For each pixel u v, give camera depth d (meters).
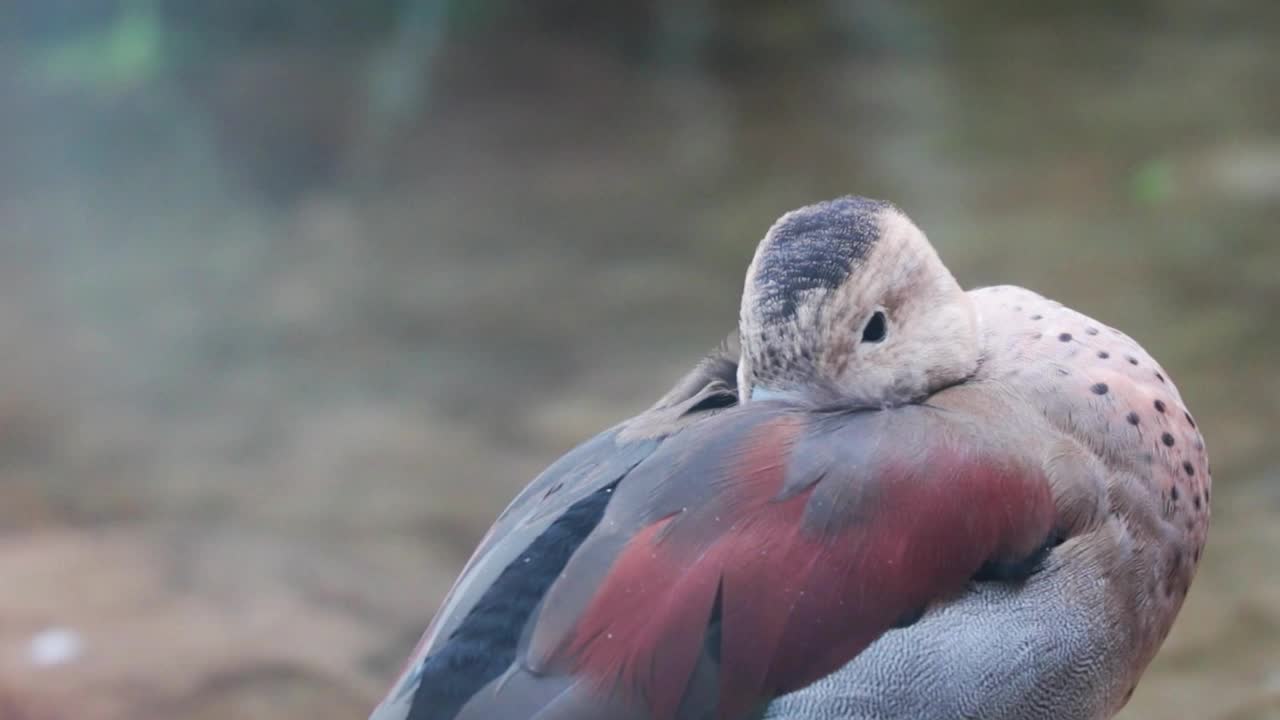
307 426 10.80
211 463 10.22
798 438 4.16
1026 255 13.24
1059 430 4.49
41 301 13.51
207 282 13.86
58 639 7.87
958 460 4.17
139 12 20.27
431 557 8.79
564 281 13.55
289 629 7.96
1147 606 4.56
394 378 11.59
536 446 10.26
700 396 4.63
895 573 4.04
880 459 4.11
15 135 17.61
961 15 22.44
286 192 16.31
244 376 11.77
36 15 20.33
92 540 9.14
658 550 3.92
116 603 8.29
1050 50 20.59
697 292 13.10
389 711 3.85
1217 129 16.70
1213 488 8.86
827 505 4.02
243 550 8.93
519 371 11.63
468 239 14.78
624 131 18.05
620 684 3.77
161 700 7.28
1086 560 4.33
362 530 9.15
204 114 18.09
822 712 3.97
